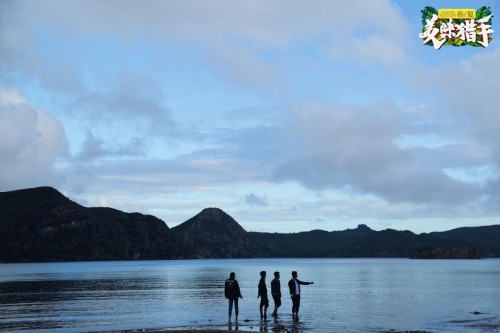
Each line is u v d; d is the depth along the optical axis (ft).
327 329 92.02
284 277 390.42
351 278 356.18
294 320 105.70
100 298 183.83
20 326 104.12
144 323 106.52
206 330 86.48
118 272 532.32
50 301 170.81
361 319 109.29
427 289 225.35
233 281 96.89
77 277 404.98
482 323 103.14
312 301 162.50
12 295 202.18
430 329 93.71
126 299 178.19
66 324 106.93
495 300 163.22
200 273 490.49
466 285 256.11
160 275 443.73
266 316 111.65
